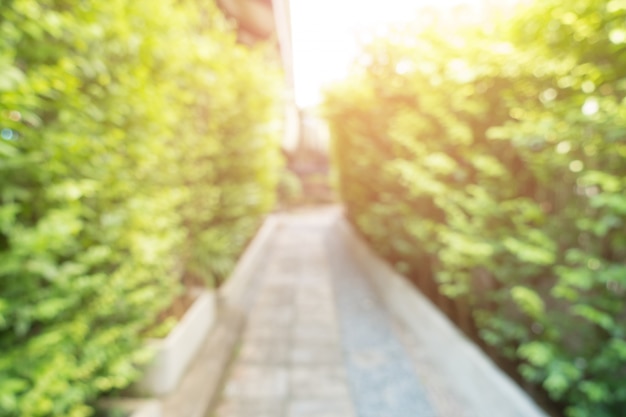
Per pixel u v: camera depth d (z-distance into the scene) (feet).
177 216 8.36
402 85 11.96
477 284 9.13
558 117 5.72
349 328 11.75
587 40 5.15
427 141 10.34
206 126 12.42
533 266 7.00
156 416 6.49
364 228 17.78
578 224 5.49
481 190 7.77
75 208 4.65
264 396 8.07
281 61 21.66
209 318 10.63
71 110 4.91
